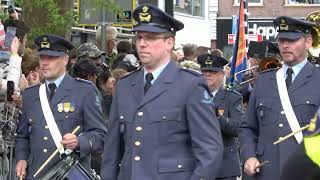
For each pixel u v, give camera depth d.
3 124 9.27
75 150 8.72
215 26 44.16
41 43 8.86
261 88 8.74
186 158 6.89
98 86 11.02
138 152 6.92
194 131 6.85
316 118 4.36
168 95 6.95
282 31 8.55
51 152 8.78
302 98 8.47
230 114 10.58
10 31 9.73
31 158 8.90
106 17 14.97
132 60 13.53
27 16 14.88
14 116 9.37
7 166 9.44
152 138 6.89
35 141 8.86
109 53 15.14
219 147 6.84
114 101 7.25
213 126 6.89
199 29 40.41
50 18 14.70
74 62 11.77
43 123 8.85
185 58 16.33
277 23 8.61
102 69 11.13
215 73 10.64
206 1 41.59
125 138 7.09
